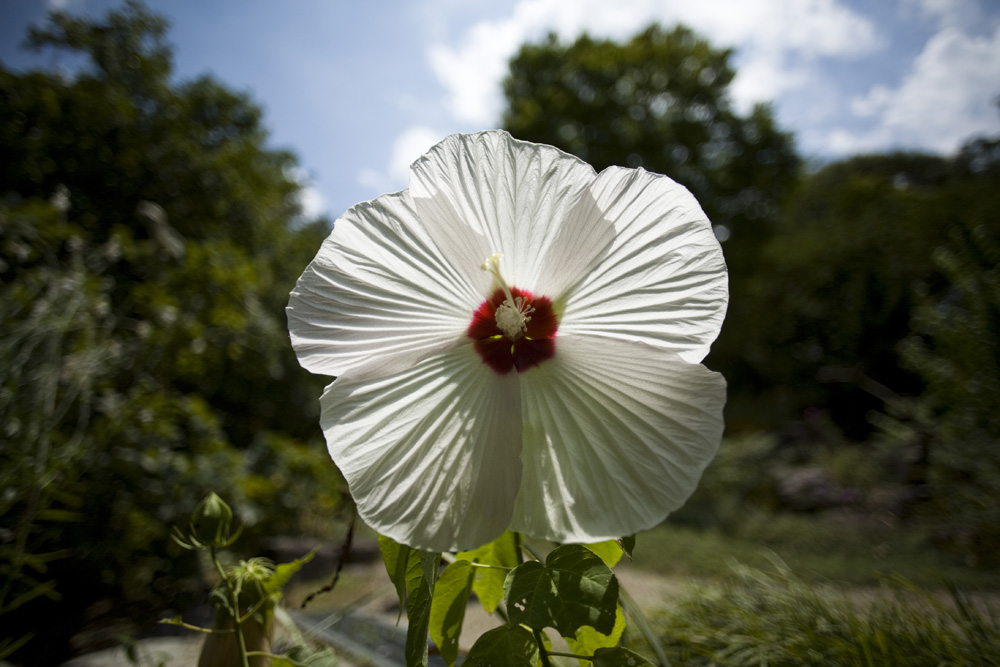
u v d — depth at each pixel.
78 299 3.49
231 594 1.19
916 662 1.61
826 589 2.18
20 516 2.71
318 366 0.93
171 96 9.57
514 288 1.04
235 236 9.12
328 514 5.64
